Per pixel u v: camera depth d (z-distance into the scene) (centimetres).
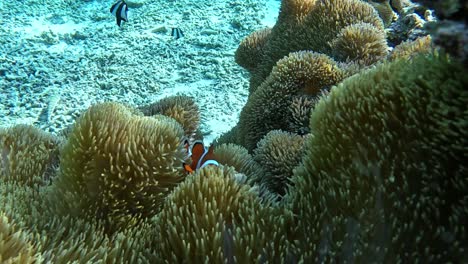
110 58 843
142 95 739
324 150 160
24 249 133
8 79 733
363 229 144
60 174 208
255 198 172
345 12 403
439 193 131
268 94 333
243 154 264
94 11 1038
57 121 645
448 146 127
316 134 165
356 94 155
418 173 136
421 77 133
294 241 155
